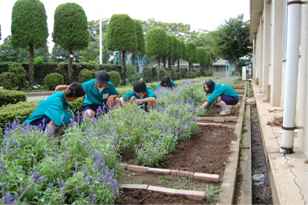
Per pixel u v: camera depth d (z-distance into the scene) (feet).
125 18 74.64
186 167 11.98
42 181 8.32
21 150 9.92
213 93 23.17
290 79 12.37
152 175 11.32
